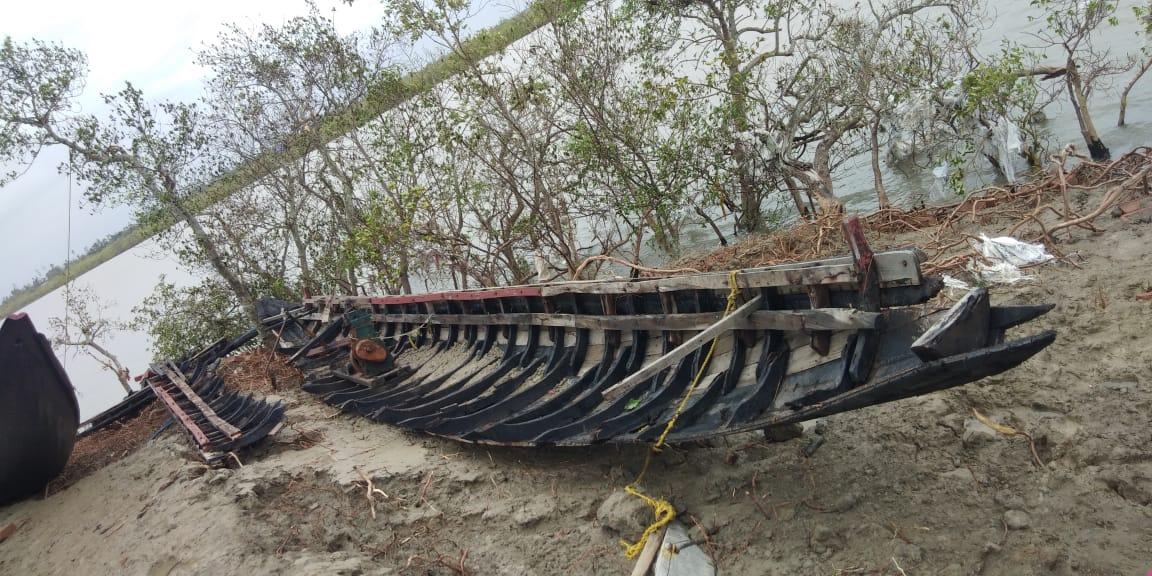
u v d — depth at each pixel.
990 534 4.81
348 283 18.66
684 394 6.22
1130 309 6.87
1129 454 5.07
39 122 13.17
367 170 16.70
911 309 4.71
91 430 12.57
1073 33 13.23
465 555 6.05
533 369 8.30
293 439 9.15
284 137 16.92
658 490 6.25
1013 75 12.58
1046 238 8.90
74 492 9.39
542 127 15.27
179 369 13.77
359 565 5.79
